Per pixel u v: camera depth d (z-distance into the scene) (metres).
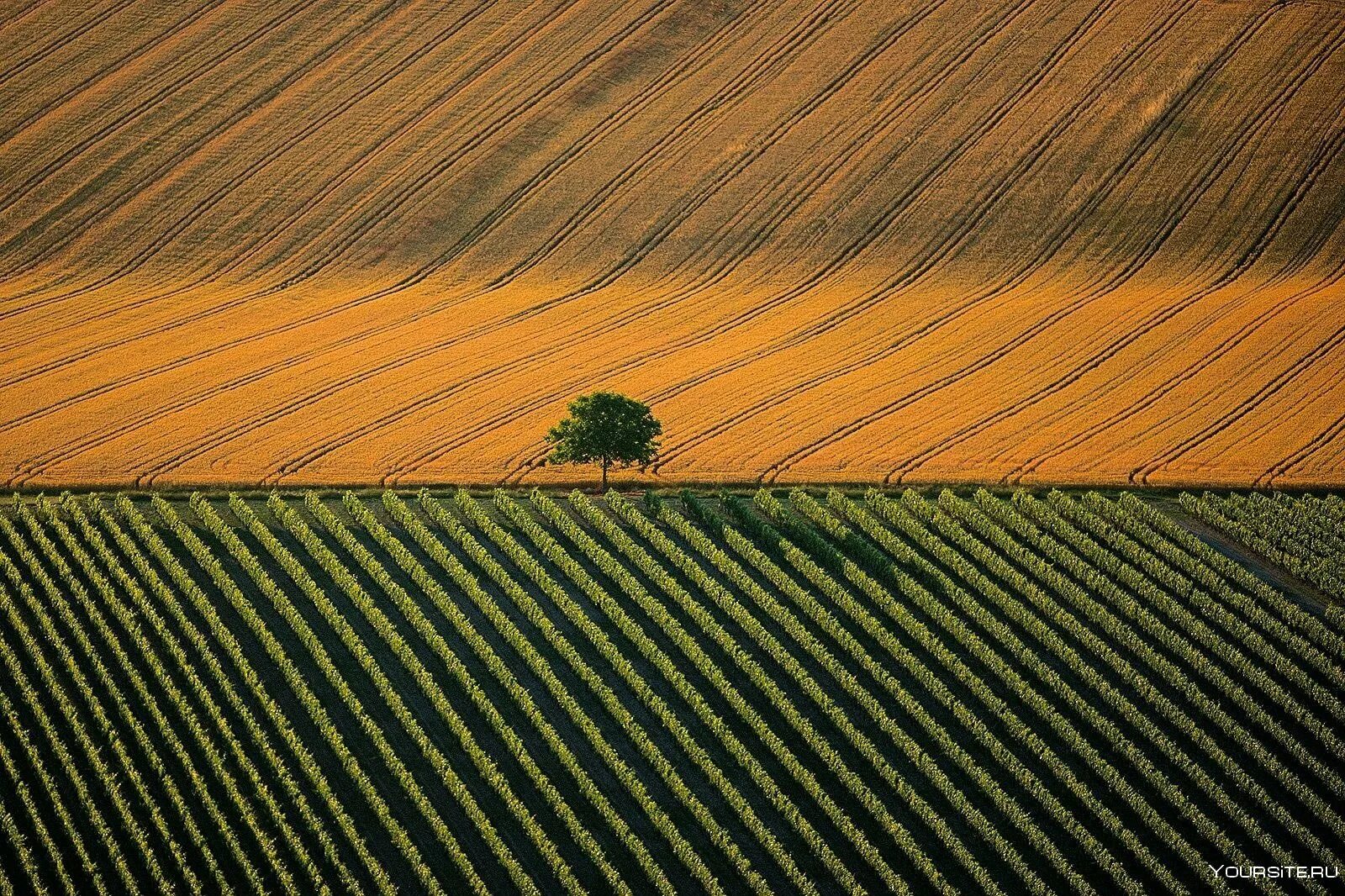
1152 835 173.50
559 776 183.00
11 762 180.25
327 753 186.50
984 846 172.62
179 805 175.38
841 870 166.75
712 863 170.00
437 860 170.25
